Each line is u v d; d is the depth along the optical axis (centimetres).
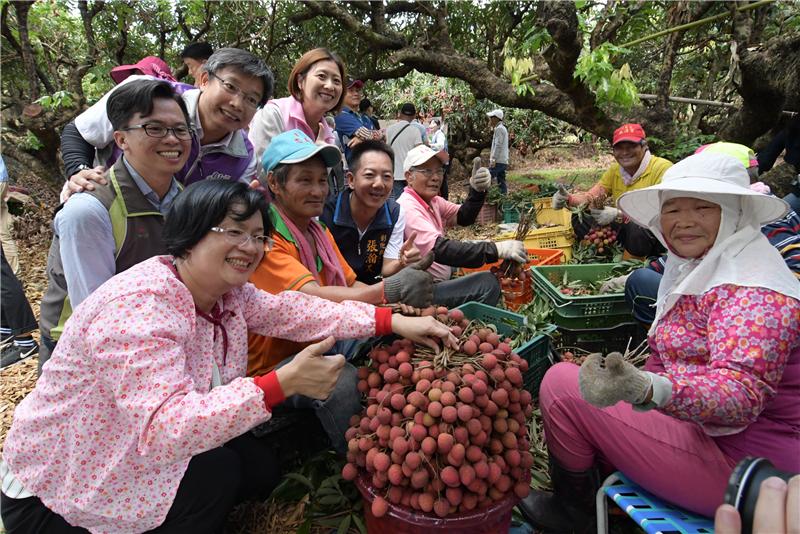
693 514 167
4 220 476
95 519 161
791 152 518
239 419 138
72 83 727
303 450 248
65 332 154
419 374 179
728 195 161
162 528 173
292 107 351
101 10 820
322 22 873
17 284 383
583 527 200
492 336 196
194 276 159
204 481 176
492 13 827
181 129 212
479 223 741
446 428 164
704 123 813
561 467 193
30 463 162
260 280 229
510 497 174
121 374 140
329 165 236
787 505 77
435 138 784
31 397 164
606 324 297
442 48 764
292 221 244
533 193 667
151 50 934
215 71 262
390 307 207
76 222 201
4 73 852
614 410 173
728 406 142
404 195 346
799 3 634
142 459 154
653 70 950
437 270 351
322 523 208
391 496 168
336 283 261
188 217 151
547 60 541
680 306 172
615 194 458
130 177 214
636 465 171
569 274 358
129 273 155
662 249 378
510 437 174
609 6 579
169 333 146
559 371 188
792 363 155
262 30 869
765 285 149
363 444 177
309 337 202
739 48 554
